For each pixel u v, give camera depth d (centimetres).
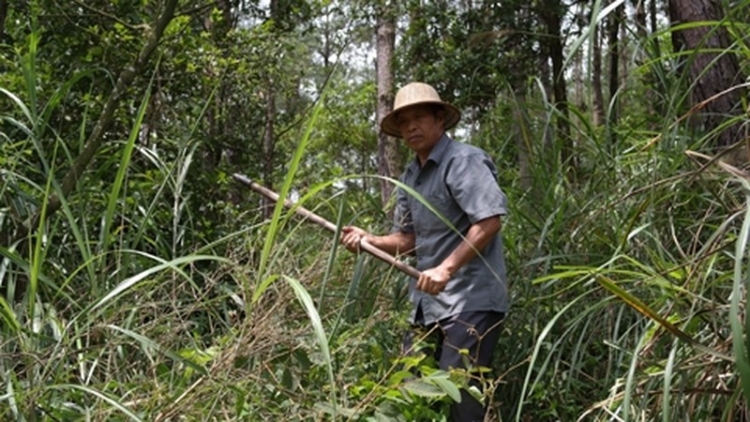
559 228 399
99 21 522
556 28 1017
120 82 364
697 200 351
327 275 261
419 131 366
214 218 554
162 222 436
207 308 303
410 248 387
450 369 301
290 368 269
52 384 243
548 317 383
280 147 1196
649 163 382
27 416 235
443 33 1104
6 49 534
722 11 444
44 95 502
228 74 681
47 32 521
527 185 452
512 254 394
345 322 387
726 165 224
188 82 580
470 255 341
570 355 373
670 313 267
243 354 256
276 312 276
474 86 960
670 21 469
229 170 643
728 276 242
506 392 378
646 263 346
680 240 350
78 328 276
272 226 242
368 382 287
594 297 371
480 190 344
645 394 241
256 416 262
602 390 337
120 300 304
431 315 361
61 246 357
